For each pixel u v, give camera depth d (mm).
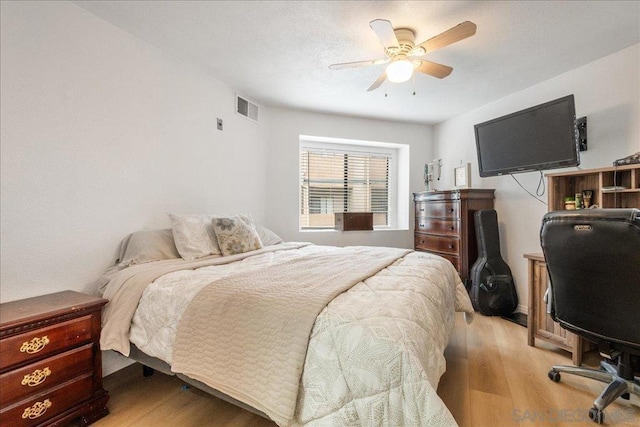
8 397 1182
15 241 1481
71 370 1376
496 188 3230
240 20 1860
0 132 1423
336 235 3762
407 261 1956
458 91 2979
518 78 2680
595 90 2361
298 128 3582
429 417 822
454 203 3168
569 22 1860
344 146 4094
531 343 2252
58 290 1642
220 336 1186
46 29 1577
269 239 2842
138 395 1679
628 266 1271
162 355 1361
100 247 1843
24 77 1496
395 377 884
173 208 2342
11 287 1472
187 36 2043
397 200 4348
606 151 2297
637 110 2131
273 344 1064
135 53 2037
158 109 2209
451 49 2182
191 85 2482
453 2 1675
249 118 3156
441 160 4016
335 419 917
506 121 2730
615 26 1904
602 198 2072
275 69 2537
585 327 1506
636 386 1488
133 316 1484
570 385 1736
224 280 1426
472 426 1408
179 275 1580
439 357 1148
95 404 1452
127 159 1998
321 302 1114
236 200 3008
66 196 1675
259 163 3328
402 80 2025
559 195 2355
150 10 1767
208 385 1230
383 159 4312
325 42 2109
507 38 2039
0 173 1429
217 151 2764
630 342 1360
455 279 2115
